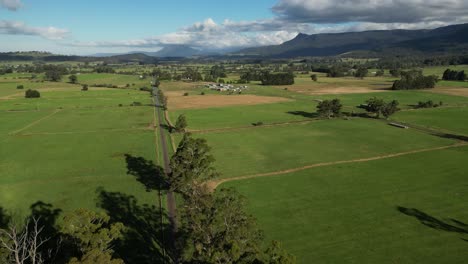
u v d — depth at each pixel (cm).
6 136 11025
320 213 5547
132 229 5097
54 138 10762
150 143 10119
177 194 6309
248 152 9131
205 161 5512
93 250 2670
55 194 6372
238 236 2911
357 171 7469
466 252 4419
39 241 4550
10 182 6981
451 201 5881
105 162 8281
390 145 9588
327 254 4428
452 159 8138
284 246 4619
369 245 4616
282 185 6750
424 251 4456
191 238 3192
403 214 5459
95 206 5869
